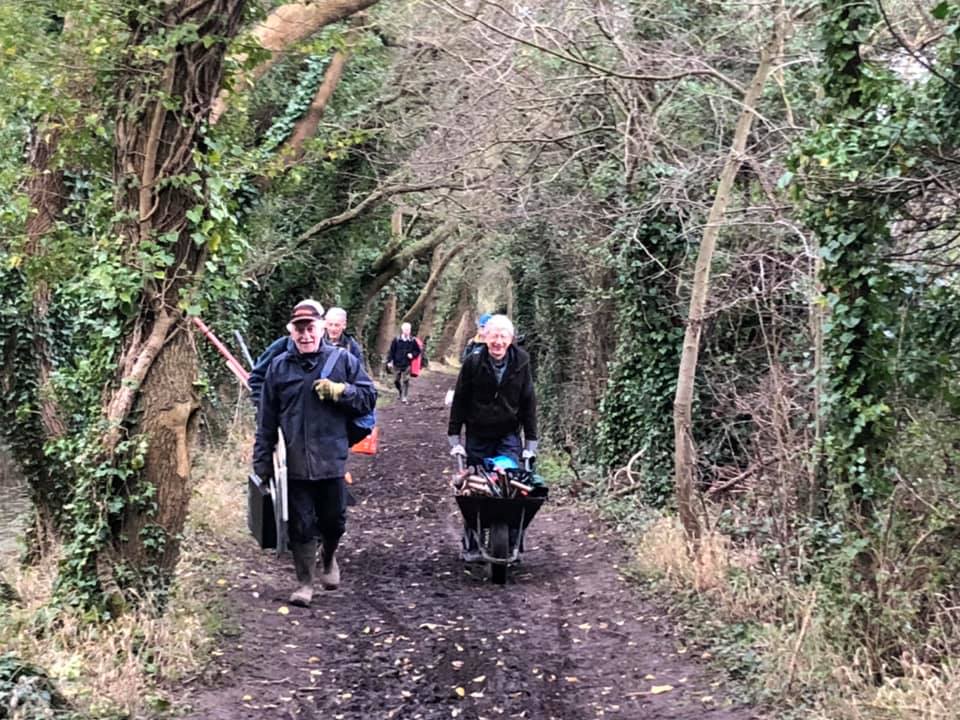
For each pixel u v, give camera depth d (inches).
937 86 191.3
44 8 223.0
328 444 270.5
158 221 227.0
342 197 703.7
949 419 212.5
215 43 227.1
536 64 417.1
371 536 390.3
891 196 200.5
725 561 281.7
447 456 650.8
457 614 273.0
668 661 229.9
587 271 550.6
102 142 234.2
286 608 271.0
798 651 207.0
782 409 287.9
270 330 772.6
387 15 502.6
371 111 608.4
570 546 367.2
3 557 325.1
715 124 389.1
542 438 681.6
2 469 472.4
